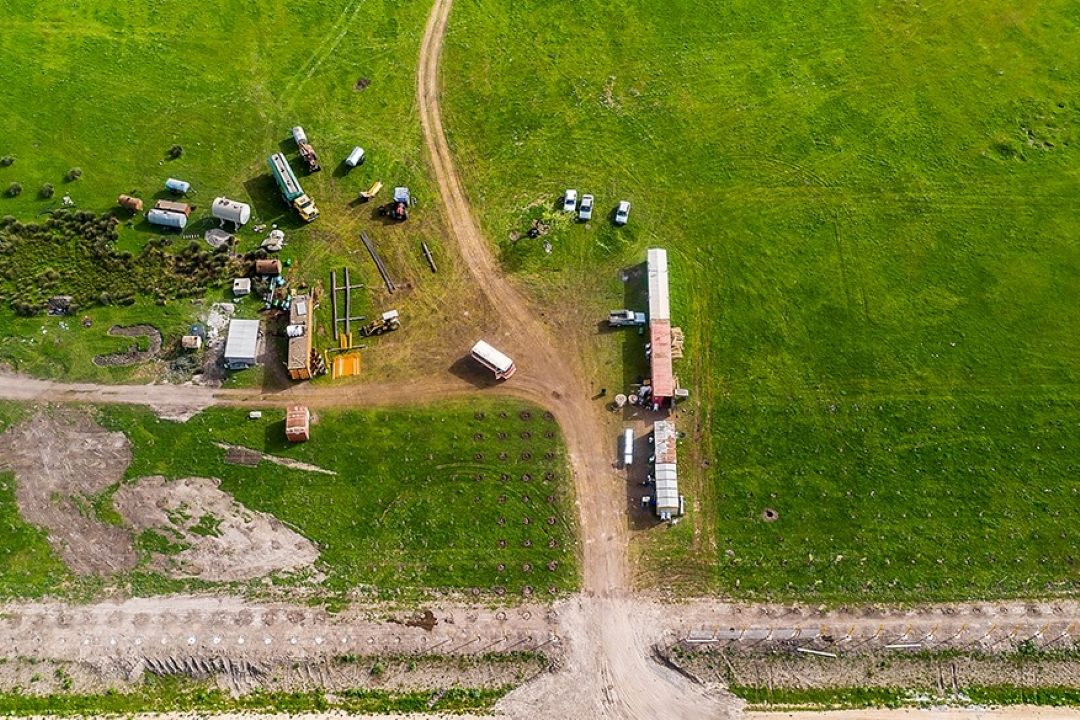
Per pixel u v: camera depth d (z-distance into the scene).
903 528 47.16
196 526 47.50
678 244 57.78
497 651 43.81
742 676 43.12
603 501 48.41
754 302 55.25
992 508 47.62
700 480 48.97
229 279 56.47
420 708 42.56
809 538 46.97
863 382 52.00
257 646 43.78
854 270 56.44
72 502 48.25
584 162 61.62
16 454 49.84
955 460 49.19
